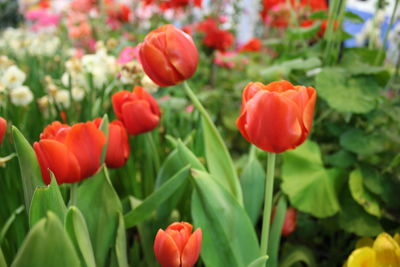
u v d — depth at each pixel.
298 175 0.65
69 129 0.47
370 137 0.66
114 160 0.54
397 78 0.81
